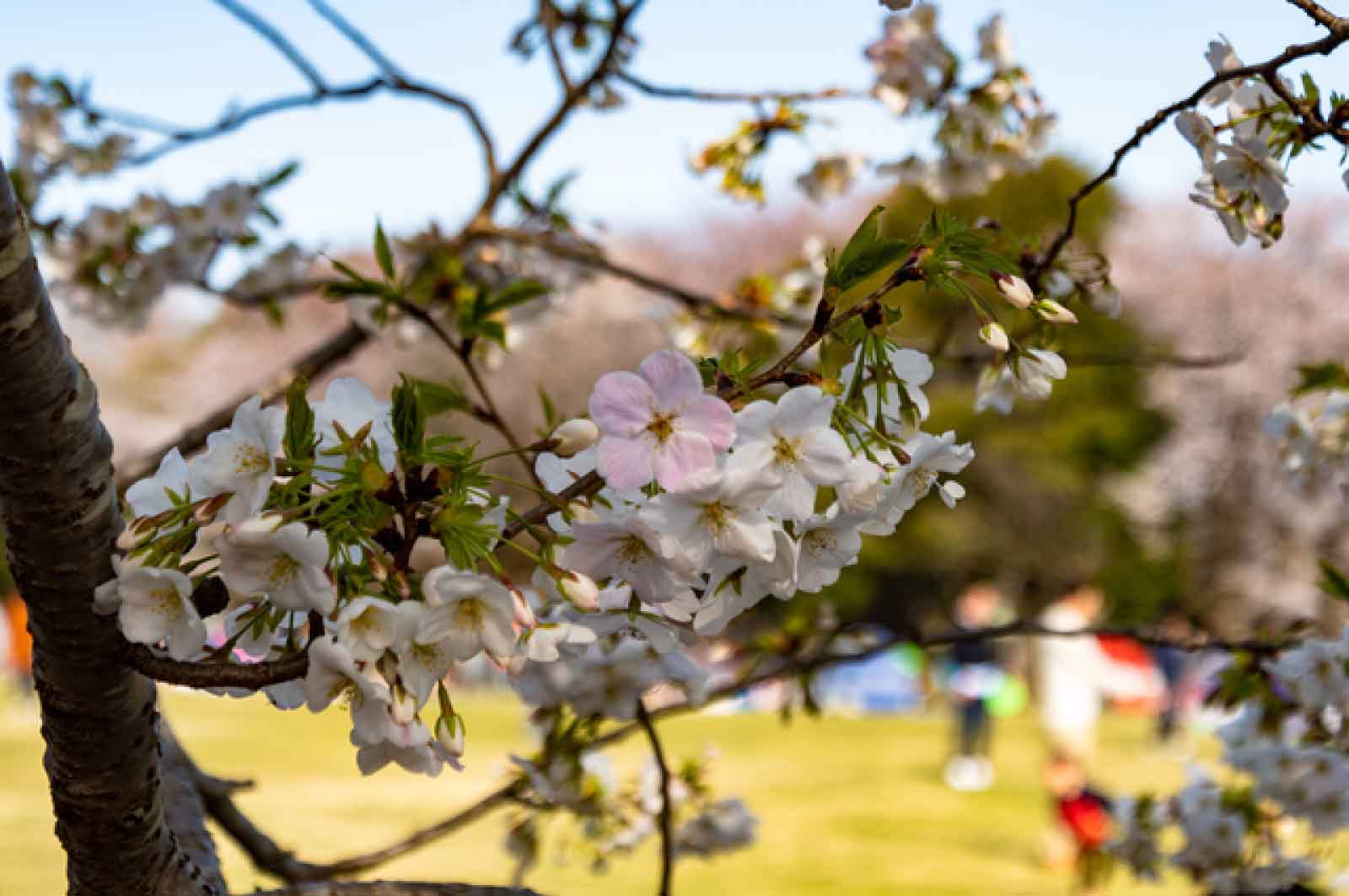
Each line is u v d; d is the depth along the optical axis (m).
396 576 1.21
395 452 1.24
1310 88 1.73
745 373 1.34
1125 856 4.15
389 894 1.53
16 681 18.56
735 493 1.17
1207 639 2.95
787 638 3.11
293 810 11.00
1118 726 19.50
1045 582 20.27
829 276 1.34
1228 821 3.68
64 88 4.06
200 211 4.00
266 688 1.33
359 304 3.41
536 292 2.79
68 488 1.31
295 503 1.22
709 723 18.78
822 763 14.54
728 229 34.34
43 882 7.91
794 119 3.66
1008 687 20.48
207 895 1.59
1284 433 3.01
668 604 1.25
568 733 2.86
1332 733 3.03
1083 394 28.14
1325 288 27.66
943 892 8.17
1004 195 25.64
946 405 27.47
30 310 1.24
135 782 1.47
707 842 3.78
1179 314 27.94
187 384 35.72
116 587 1.23
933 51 3.62
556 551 1.26
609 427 1.19
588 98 3.89
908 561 28.25
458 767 1.23
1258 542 27.16
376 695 1.16
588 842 3.73
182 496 1.27
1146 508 27.98
